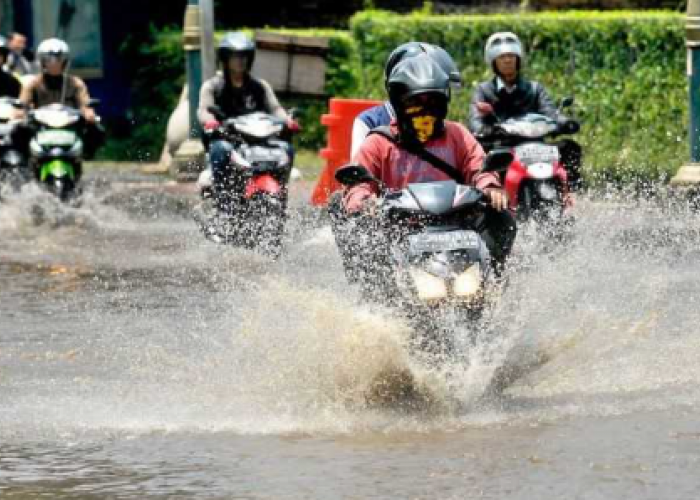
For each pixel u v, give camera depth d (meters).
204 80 45.31
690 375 18.95
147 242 33.72
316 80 48.97
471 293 17.25
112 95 60.81
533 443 15.85
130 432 16.73
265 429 16.72
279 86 48.88
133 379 19.39
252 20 62.12
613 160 45.09
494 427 16.61
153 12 61.00
